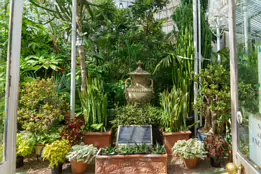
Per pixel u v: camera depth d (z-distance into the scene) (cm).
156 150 214
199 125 309
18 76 108
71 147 232
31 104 253
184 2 378
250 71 100
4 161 98
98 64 408
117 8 452
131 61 373
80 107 324
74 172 215
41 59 364
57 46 428
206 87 265
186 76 318
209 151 227
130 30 423
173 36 412
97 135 253
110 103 349
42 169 228
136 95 298
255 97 94
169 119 267
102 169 204
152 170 203
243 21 109
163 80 363
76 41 320
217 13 323
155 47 399
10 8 104
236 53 114
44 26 433
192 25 333
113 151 214
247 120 102
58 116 260
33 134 243
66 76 359
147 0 414
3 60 104
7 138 100
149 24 430
